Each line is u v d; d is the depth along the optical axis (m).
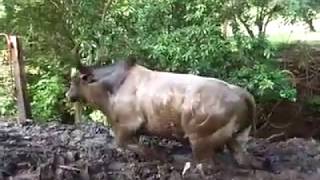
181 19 10.12
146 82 5.30
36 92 11.34
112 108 5.41
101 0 10.52
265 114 11.59
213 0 10.02
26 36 11.49
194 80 5.13
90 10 10.48
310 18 11.05
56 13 11.20
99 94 5.48
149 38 9.88
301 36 13.55
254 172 5.22
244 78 9.91
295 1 8.30
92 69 5.57
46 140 6.29
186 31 9.71
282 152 6.01
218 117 4.93
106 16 10.45
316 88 12.18
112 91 5.43
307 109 11.99
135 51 9.91
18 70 7.42
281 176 5.21
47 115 11.10
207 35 9.66
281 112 11.84
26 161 5.50
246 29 11.05
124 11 10.23
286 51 12.40
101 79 5.48
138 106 5.27
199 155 5.08
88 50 10.39
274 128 11.68
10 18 11.35
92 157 5.63
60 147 5.96
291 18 10.91
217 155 5.50
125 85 5.38
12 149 5.83
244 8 10.52
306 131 11.80
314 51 12.53
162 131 5.21
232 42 9.73
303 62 12.04
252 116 5.14
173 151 5.80
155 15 10.12
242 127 5.11
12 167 5.35
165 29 10.01
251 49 10.05
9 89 10.56
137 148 5.43
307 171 5.45
